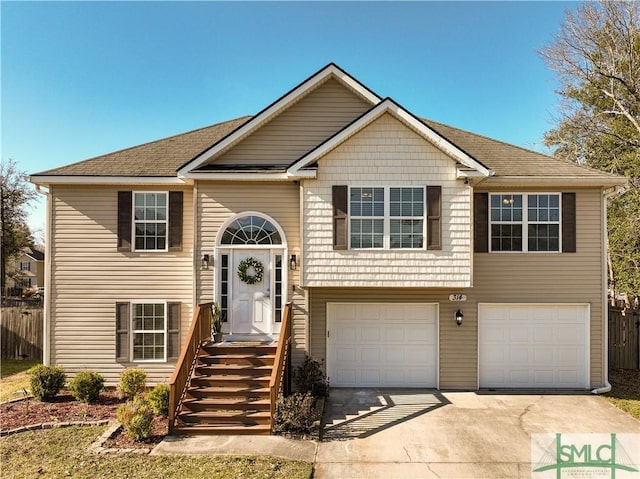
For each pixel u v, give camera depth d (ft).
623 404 30.48
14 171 103.65
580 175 34.45
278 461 20.49
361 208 31.58
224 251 33.32
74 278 34.60
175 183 34.40
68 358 34.30
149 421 22.99
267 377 27.63
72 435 23.56
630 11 59.06
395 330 34.86
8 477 18.56
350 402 30.68
